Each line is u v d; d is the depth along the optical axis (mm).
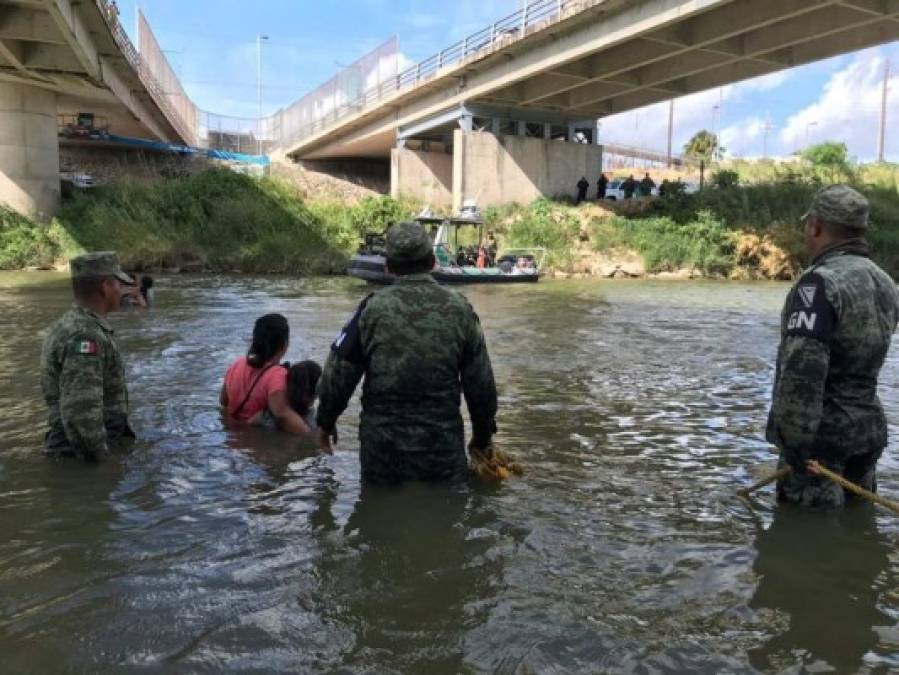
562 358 8320
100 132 36125
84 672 2291
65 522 3430
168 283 19516
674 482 4129
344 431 5027
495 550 3199
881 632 2574
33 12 20609
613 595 2822
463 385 4066
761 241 26750
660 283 23141
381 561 3076
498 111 33875
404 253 3965
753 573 3006
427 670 2326
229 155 42500
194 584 2855
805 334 3355
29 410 5445
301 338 9312
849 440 3500
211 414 5406
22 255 24312
